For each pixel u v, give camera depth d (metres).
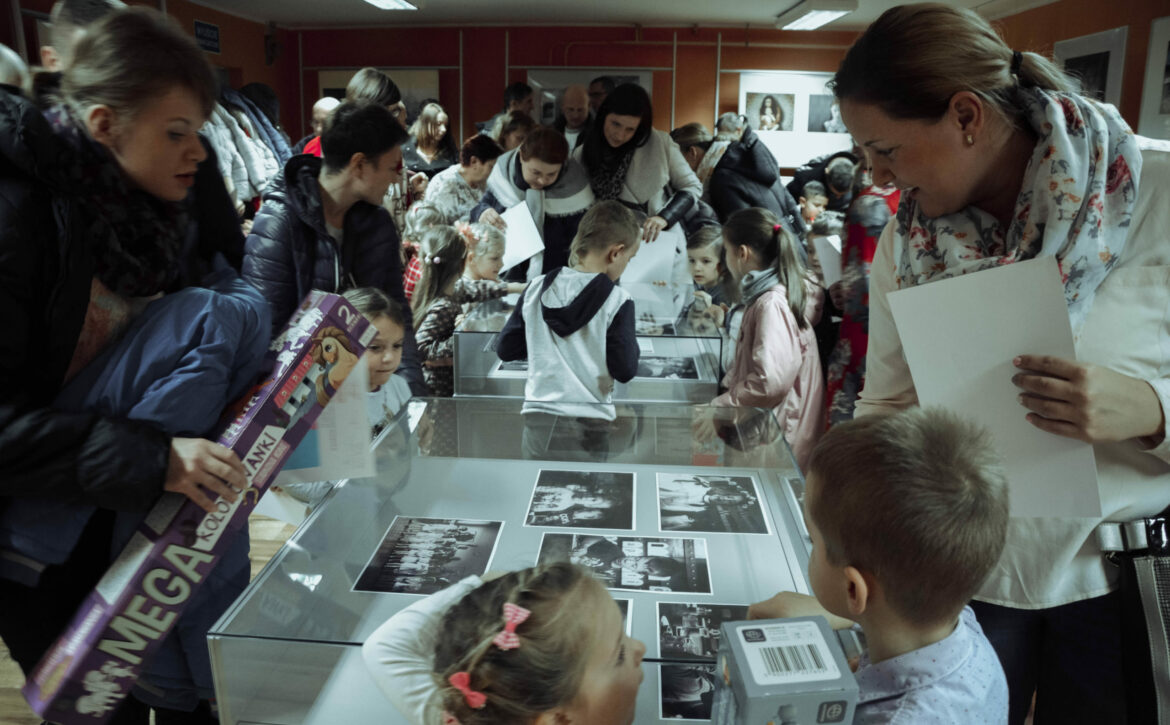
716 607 0.98
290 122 8.94
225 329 1.15
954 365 1.01
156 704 1.29
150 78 1.04
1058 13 6.13
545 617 0.76
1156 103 5.04
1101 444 1.04
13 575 1.13
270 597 0.98
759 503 1.29
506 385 2.22
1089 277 0.97
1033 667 1.20
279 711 0.86
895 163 1.02
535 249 3.21
